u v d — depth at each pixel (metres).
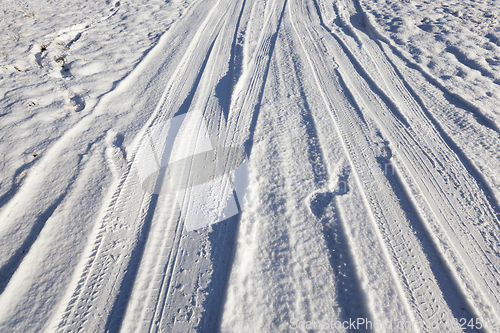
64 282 2.07
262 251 2.29
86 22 6.48
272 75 4.83
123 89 4.40
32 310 1.91
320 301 1.98
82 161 3.09
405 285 2.06
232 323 1.85
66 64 4.77
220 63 5.29
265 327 1.84
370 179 2.92
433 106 3.93
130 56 5.23
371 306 1.92
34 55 5.04
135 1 7.83
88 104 3.94
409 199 2.70
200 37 6.25
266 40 6.07
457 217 2.52
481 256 2.23
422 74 4.69
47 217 2.49
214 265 2.22
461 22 6.36
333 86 4.50
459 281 2.08
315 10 7.60
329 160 3.15
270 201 2.70
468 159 3.05
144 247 2.34
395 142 3.38
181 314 1.93
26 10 6.63
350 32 6.33
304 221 2.52
